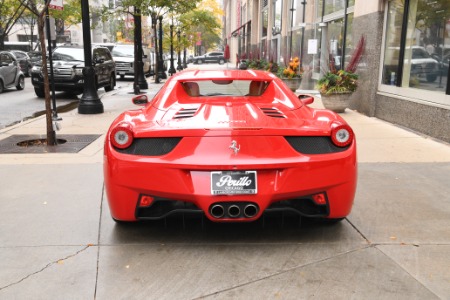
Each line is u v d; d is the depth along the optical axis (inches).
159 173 131.9
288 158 132.2
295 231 154.0
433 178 215.9
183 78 183.8
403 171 228.2
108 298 113.6
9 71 714.2
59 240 147.7
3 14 1083.9
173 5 711.1
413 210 174.2
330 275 124.4
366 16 419.8
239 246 142.9
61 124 380.8
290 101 172.1
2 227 158.1
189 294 115.1
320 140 137.6
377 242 145.6
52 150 277.3
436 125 307.7
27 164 243.0
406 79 360.2
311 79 699.4
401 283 119.8
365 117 409.7
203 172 131.1
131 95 657.0
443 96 301.0
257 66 944.3
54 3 384.8
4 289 117.5
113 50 1071.0
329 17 610.5
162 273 126.0
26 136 322.0
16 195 192.1
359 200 185.5
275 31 996.6
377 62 400.2
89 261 133.0
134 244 144.6
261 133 133.6
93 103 445.1
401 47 363.3
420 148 279.1
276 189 131.3
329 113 160.1
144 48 1192.2
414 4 347.6
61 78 620.1
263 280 121.9
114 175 136.5
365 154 264.2
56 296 114.3
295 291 116.2
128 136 135.6
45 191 197.5
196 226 157.9
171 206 137.1
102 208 176.9
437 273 125.3
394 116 370.6
